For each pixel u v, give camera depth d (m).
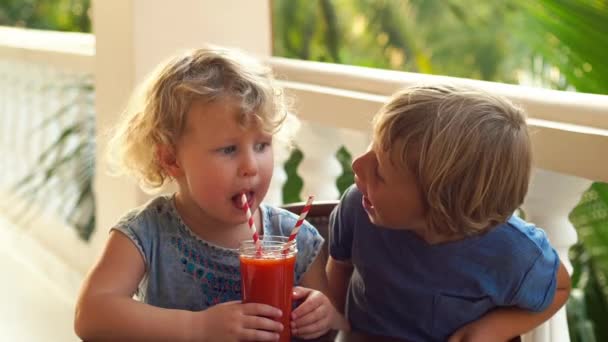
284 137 1.71
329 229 1.75
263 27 2.90
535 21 2.45
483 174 1.33
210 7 2.79
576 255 2.27
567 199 1.82
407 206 1.40
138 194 2.85
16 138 4.37
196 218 1.57
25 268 3.89
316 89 2.35
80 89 3.69
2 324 3.30
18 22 5.95
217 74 1.51
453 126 1.32
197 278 1.57
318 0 5.46
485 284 1.46
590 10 2.09
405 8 5.71
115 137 1.67
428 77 2.12
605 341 2.23
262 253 1.41
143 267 1.54
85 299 1.47
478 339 1.45
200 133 1.48
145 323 1.42
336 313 1.57
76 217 3.81
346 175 3.00
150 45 2.72
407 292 1.51
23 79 4.21
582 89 2.22
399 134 1.35
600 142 1.58
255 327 1.39
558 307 1.52
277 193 2.70
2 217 4.50
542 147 1.70
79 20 5.98
